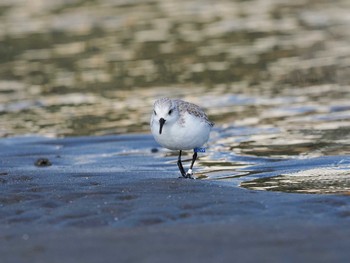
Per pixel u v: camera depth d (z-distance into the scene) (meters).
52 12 27.97
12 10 28.50
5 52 22.44
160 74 19.33
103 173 10.77
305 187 9.78
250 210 8.14
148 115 15.70
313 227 7.27
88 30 24.88
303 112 15.30
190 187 9.37
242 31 23.88
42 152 12.93
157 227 7.45
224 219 7.79
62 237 7.12
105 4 29.31
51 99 17.41
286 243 6.64
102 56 21.50
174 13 27.17
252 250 6.44
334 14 25.89
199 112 10.34
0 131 14.76
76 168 11.41
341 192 9.35
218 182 10.30
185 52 21.50
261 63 19.91
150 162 11.95
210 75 18.98
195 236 6.96
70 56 21.62
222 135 13.75
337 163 11.25
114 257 6.36
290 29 23.92
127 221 7.79
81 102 17.05
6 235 7.32
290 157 11.91
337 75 18.33
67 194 9.02
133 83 18.56
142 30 24.61
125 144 13.40
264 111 15.55
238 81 18.28
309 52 20.81
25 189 9.38
